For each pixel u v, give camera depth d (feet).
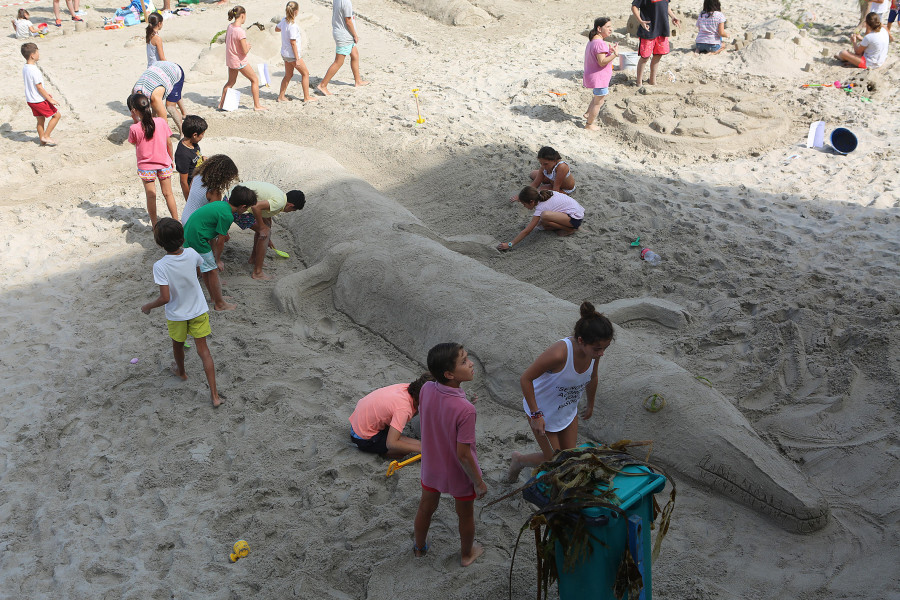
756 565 14.61
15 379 22.45
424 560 14.94
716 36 48.29
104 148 39.78
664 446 17.24
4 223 32.50
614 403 18.22
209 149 37.14
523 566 14.67
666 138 36.47
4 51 58.13
